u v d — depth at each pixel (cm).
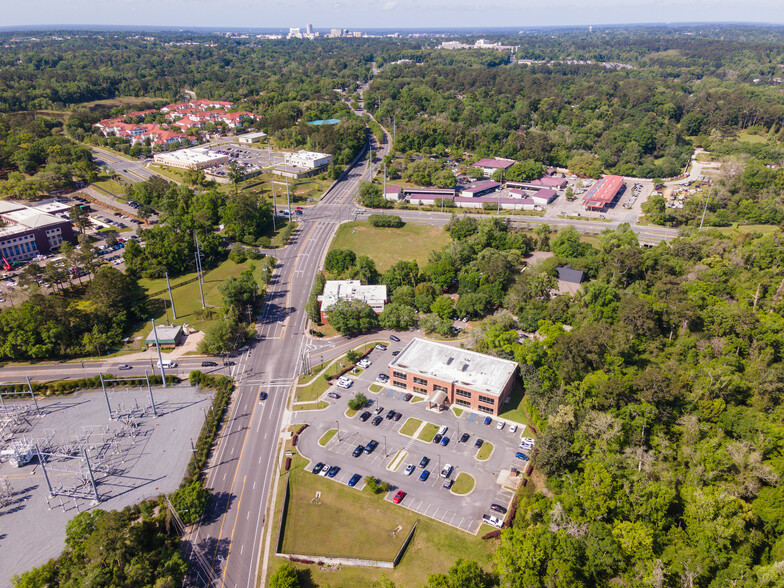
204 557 12412
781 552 11438
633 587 10881
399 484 14375
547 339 18488
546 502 12762
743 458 12862
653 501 12100
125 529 11975
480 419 16812
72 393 18412
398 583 11719
